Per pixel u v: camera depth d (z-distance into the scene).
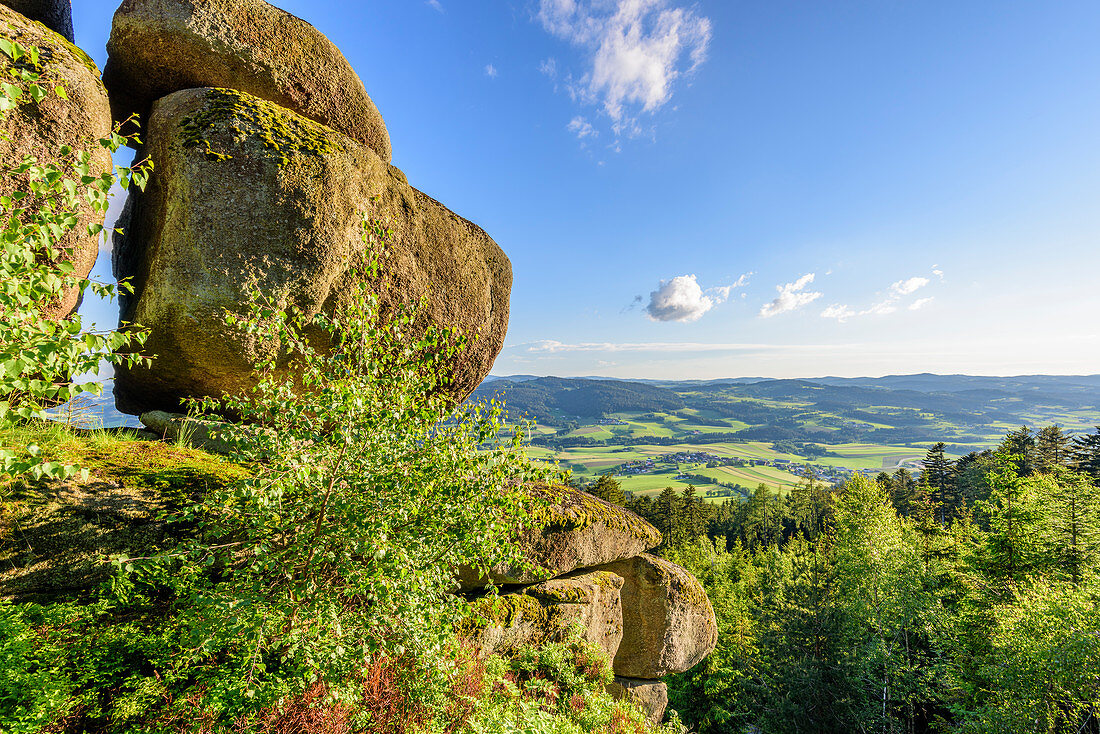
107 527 5.24
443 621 5.45
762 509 74.38
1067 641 13.84
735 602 34.06
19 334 2.72
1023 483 20.42
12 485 4.88
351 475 4.84
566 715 8.34
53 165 3.03
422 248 9.66
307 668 4.80
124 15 7.55
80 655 4.44
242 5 8.25
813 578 29.36
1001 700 15.65
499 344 11.76
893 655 21.39
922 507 50.41
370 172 8.70
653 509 72.06
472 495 5.41
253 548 4.52
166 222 7.03
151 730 4.15
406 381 5.61
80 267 6.33
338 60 9.48
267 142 7.33
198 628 4.41
